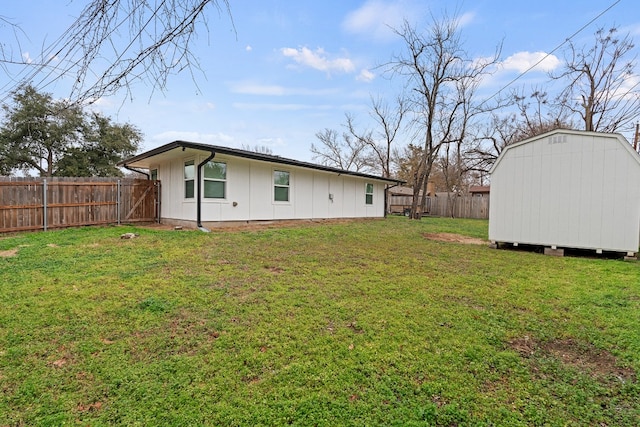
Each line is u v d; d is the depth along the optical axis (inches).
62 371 84.8
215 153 336.8
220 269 184.9
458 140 749.3
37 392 76.4
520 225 280.1
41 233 296.0
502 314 127.5
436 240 338.0
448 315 125.1
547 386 81.5
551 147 266.5
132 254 215.3
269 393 77.1
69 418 68.3
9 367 85.9
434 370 87.3
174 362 89.6
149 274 170.9
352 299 141.3
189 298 137.4
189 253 222.7
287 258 219.3
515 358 94.4
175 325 112.4
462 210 813.2
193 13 91.4
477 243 324.8
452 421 68.9
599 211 247.3
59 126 714.8
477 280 176.2
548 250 264.7
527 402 75.0
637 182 235.1
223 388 78.7
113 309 124.0
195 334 106.2
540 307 135.5
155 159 407.8
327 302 136.6
